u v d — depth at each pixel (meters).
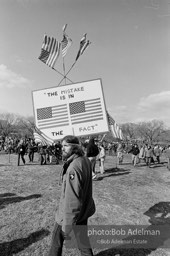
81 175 2.21
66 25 8.91
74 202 2.14
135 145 14.08
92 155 7.48
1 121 66.00
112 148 28.50
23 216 4.43
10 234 3.63
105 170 10.99
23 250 3.15
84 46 9.09
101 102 4.38
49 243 3.38
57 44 8.71
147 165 14.38
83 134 4.36
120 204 5.43
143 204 5.50
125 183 7.83
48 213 4.64
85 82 4.42
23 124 67.44
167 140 74.38
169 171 11.81
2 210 4.73
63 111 4.41
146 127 79.25
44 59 8.59
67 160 2.44
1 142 28.00
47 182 7.60
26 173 9.24
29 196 5.82
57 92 4.45
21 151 11.90
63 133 4.38
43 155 12.57
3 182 7.35
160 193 6.64
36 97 4.51
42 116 4.46
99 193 6.32
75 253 3.11
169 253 3.24
